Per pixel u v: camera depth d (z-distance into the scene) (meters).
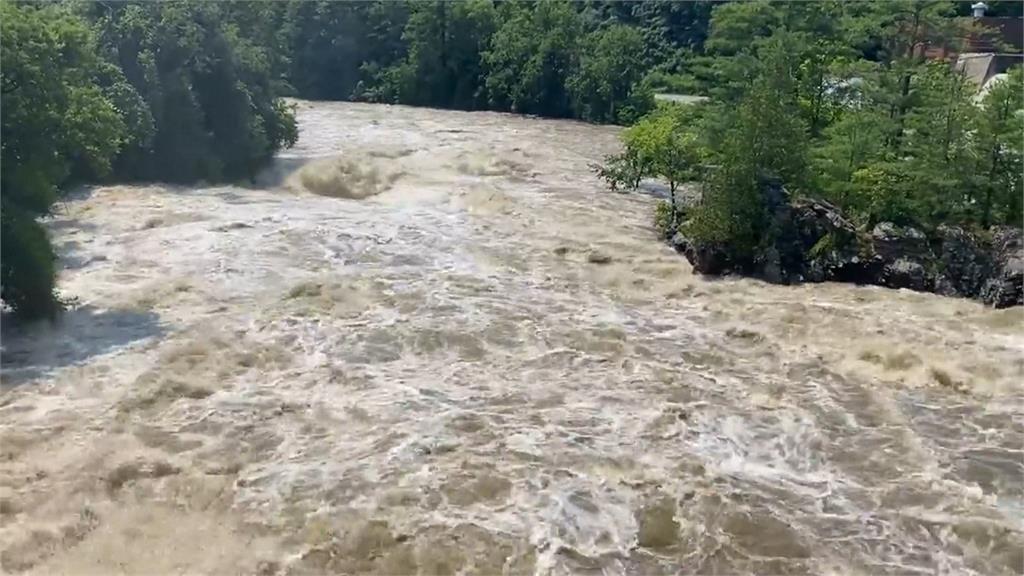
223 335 22.70
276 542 14.84
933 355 22.92
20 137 22.86
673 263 30.11
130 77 40.16
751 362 22.33
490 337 23.06
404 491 16.19
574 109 72.81
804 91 40.38
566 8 76.19
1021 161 31.08
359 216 34.56
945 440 18.92
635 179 40.09
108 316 23.84
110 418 18.61
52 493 15.98
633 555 14.81
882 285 29.19
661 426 18.81
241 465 17.05
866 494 16.78
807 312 25.81
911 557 15.04
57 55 23.45
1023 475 17.62
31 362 21.11
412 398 19.69
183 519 15.40
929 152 32.03
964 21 51.81
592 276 28.66
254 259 28.67
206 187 39.94
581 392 20.23
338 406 19.28
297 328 23.27
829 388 21.05
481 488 16.34
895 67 40.81
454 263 29.12
